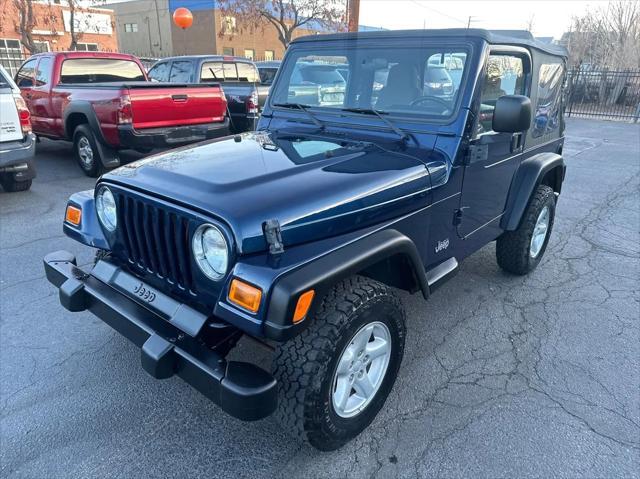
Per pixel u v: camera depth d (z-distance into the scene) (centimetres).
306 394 203
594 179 821
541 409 271
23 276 411
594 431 256
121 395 276
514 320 363
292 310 181
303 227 204
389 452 241
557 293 406
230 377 189
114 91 652
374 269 254
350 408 237
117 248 255
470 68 273
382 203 236
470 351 325
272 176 226
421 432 254
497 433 254
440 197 275
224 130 775
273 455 238
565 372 304
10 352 311
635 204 674
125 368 298
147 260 238
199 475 226
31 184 691
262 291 182
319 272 191
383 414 266
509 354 322
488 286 416
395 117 293
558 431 256
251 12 1719
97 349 316
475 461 236
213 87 752
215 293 205
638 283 427
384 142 289
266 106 351
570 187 765
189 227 206
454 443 247
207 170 234
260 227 193
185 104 716
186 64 920
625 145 1180
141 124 670
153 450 240
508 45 302
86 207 274
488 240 356
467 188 299
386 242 221
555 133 432
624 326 357
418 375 299
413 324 355
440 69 281
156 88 678
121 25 3234
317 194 215
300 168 239
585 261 474
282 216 199
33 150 617
